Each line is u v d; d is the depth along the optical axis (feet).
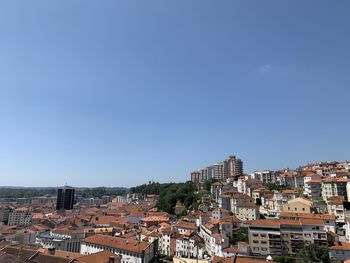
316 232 392.47
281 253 393.70
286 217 444.96
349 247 369.30
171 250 489.26
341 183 567.59
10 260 179.32
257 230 409.69
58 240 473.26
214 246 424.87
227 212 565.94
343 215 493.36
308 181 642.22
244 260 246.68
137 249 376.07
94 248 411.75
